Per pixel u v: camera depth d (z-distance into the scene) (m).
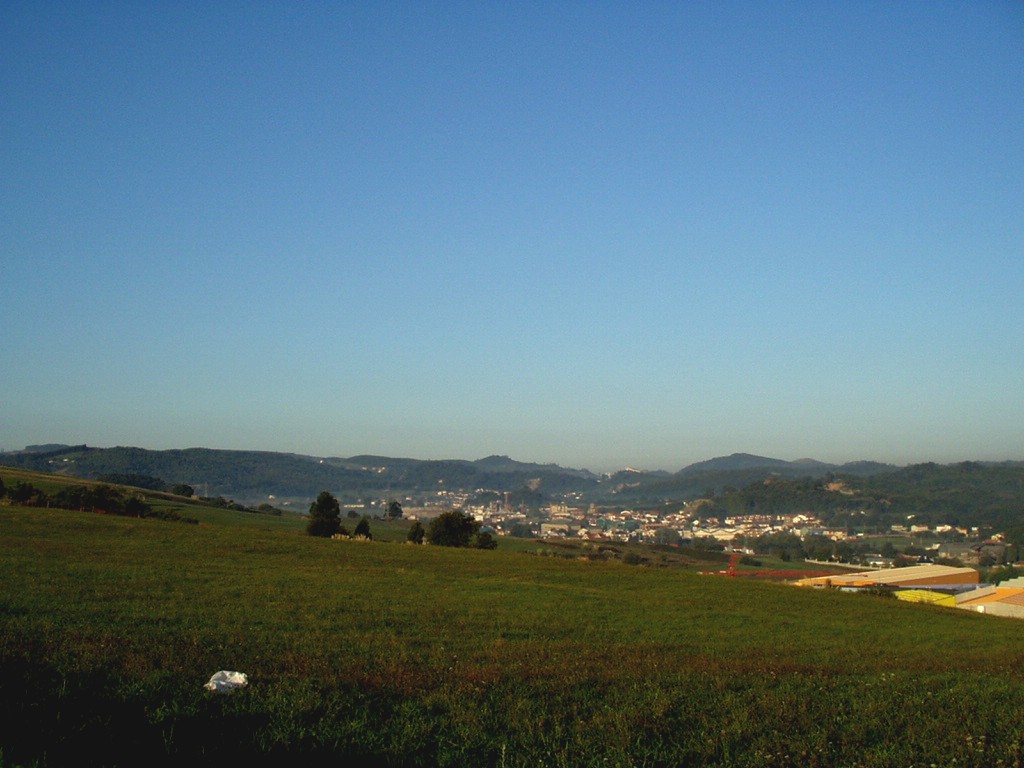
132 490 133.12
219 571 36.50
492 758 10.11
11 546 41.28
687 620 31.92
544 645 21.23
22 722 9.45
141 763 8.96
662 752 10.48
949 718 12.97
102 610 22.19
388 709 11.69
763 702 13.26
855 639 30.25
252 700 11.40
